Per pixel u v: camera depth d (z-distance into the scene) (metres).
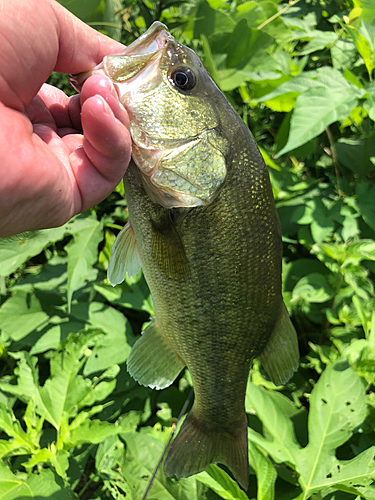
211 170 0.20
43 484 0.25
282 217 0.41
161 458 0.27
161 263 0.21
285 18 0.52
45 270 0.40
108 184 0.20
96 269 0.39
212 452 0.25
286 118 0.45
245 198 0.20
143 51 0.19
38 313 0.36
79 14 0.36
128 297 0.35
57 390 0.29
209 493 0.28
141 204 0.21
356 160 0.46
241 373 0.24
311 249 0.38
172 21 0.45
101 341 0.33
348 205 0.38
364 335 0.35
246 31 0.41
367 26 0.40
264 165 0.21
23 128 0.17
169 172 0.19
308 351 0.39
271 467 0.25
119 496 0.29
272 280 0.22
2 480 0.24
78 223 0.36
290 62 0.48
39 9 0.18
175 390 0.35
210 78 0.20
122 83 0.18
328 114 0.35
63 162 0.19
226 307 0.22
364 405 0.28
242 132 0.20
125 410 0.34
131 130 0.19
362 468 0.25
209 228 0.20
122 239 0.22
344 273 0.33
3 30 0.16
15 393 0.29
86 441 0.27
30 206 0.17
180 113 0.19
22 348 0.36
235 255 0.21
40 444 0.30
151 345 0.24
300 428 0.32
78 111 0.22
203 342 0.23
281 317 0.24
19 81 0.17
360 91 0.36
